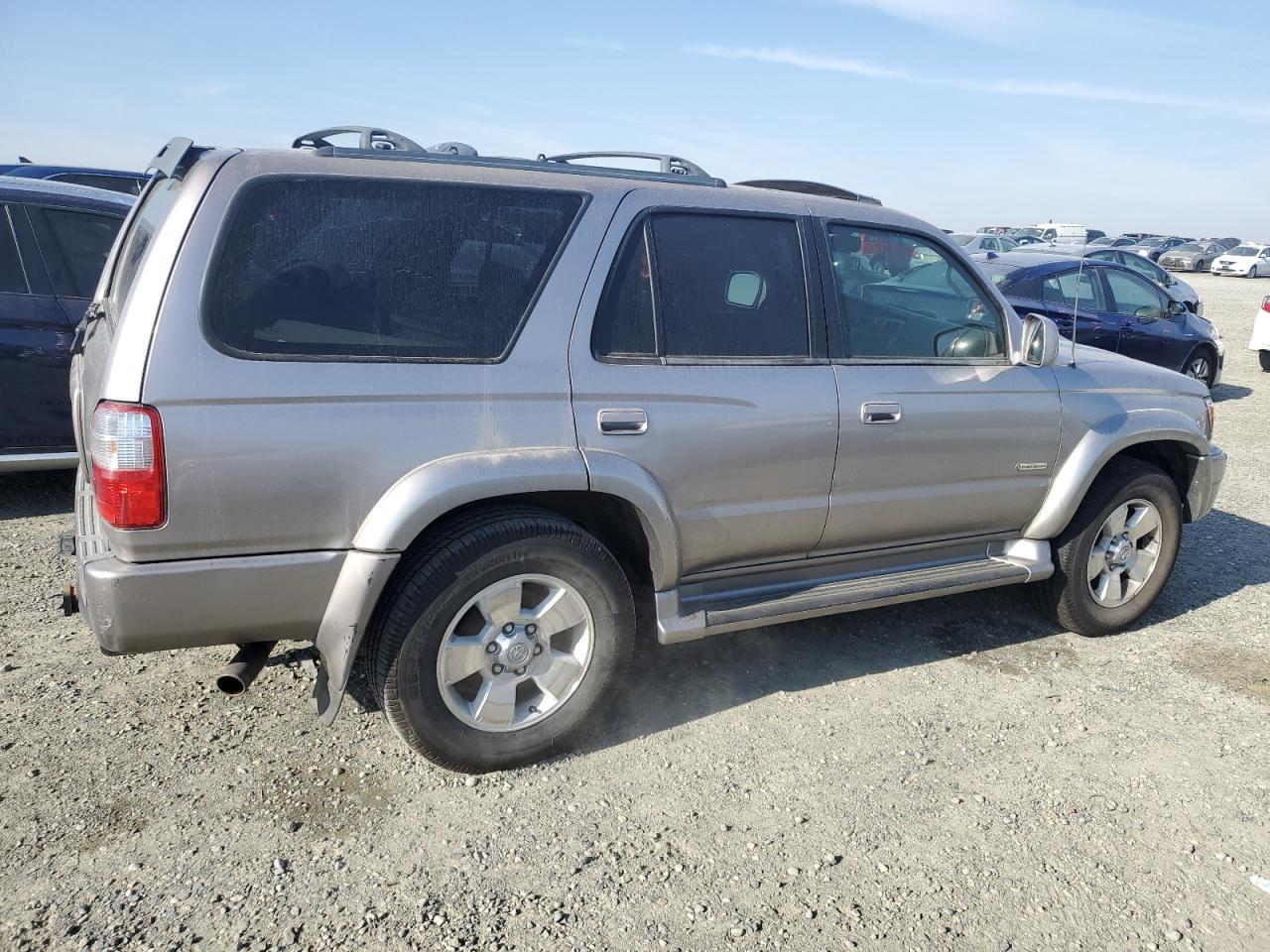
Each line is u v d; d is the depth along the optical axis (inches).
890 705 143.4
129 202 223.3
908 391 140.7
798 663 155.6
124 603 99.2
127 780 115.4
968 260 151.9
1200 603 188.9
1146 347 373.1
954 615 178.2
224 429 99.3
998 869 107.6
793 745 131.3
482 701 116.8
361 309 106.7
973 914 100.2
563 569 117.1
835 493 138.0
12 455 205.9
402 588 109.4
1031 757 131.0
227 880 100.0
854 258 141.4
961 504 150.9
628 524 127.6
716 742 131.2
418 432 107.6
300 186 105.2
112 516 97.7
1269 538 232.2
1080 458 157.8
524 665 118.6
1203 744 135.9
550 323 116.0
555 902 99.1
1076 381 160.1
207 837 106.3
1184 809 120.3
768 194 136.6
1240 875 108.3
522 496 120.7
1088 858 110.1
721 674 150.7
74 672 140.3
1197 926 100.0
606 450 118.1
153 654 147.3
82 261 211.5
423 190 111.4
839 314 137.9
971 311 151.9
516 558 113.3
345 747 124.9
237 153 105.6
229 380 99.7
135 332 98.1
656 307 123.6
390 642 109.7
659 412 121.3
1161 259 1485.0
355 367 105.3
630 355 121.4
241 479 100.5
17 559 183.6
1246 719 143.3
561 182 120.3
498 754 119.0
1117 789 124.0
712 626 129.7
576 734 124.6
